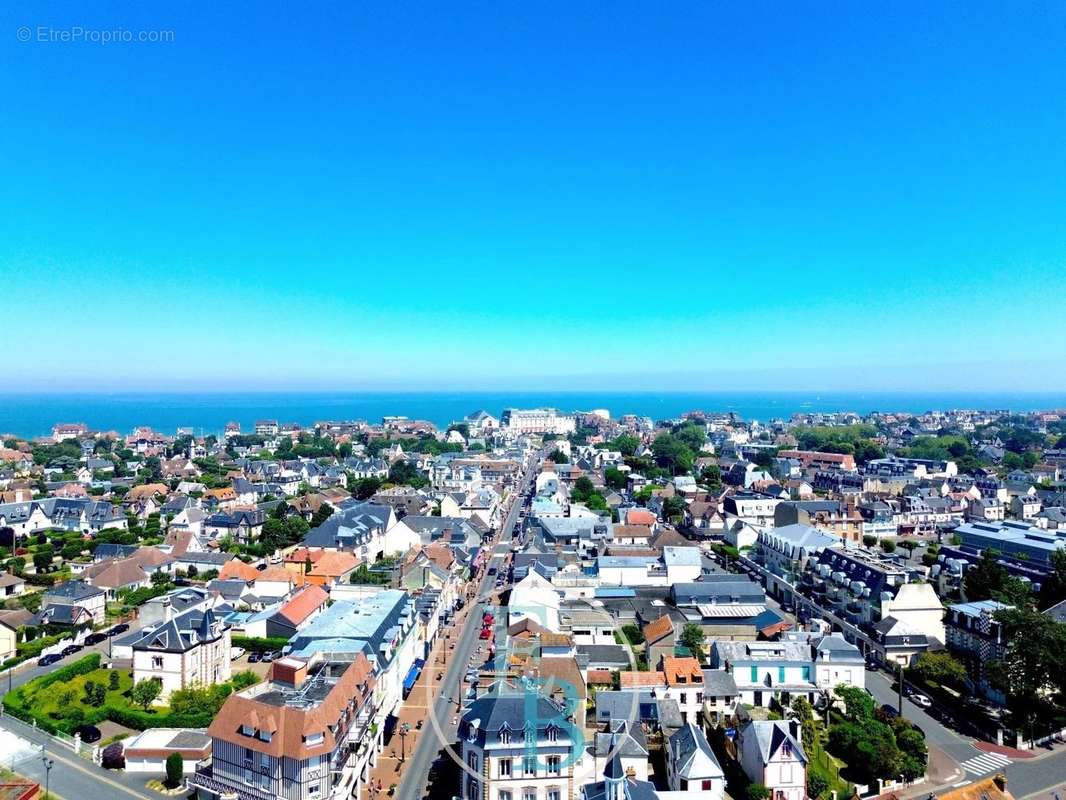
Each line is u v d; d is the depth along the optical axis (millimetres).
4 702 127500
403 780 107188
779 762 103062
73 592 175750
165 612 152500
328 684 102812
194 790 102312
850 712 123688
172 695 127938
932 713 132625
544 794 95688
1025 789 107625
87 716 121625
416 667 143750
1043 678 124188
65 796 100625
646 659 152625
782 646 139750
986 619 142000
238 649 158625
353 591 178250
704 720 127500
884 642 153750
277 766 90000
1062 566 174250
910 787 108438
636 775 103500
